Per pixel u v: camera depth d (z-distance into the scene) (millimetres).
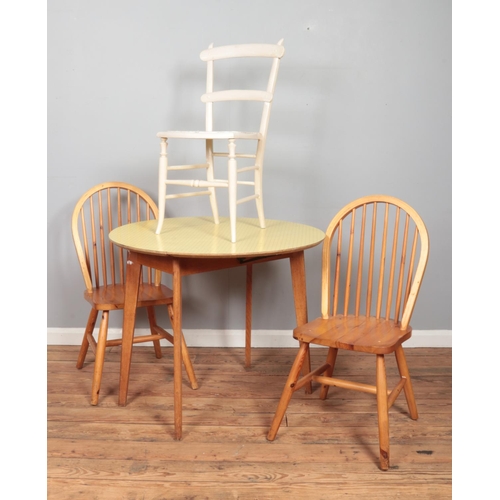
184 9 2932
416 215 2203
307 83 2965
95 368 2453
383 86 2965
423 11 2908
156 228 2580
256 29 2934
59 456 2070
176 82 2986
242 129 3012
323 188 3051
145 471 1981
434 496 1848
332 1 2906
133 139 3039
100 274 3166
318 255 3092
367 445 2146
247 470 1987
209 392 2590
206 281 3133
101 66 2984
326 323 2264
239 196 3053
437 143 3004
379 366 1986
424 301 3127
